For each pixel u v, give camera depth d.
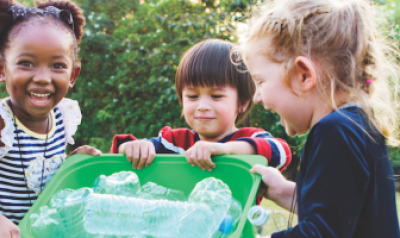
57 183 1.24
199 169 1.30
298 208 1.02
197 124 1.57
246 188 1.18
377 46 1.06
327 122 0.93
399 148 3.34
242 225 0.94
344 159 0.88
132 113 4.09
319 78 1.00
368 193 0.93
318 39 1.00
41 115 1.30
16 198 1.33
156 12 4.02
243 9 3.64
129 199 1.16
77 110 1.59
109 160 1.36
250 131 1.60
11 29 1.22
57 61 1.25
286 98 1.04
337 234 0.85
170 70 3.93
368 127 0.97
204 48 1.62
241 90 1.66
